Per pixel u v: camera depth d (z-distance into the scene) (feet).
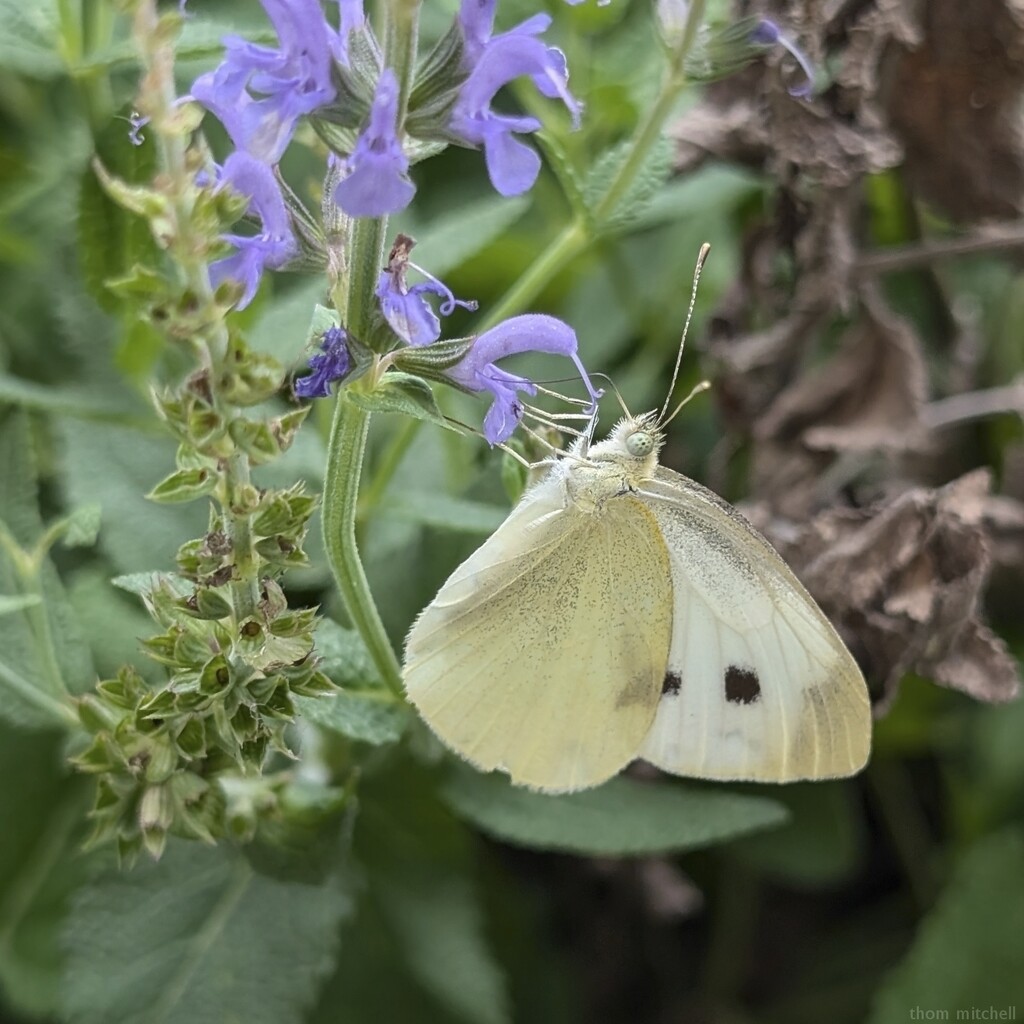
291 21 0.43
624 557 0.52
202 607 0.46
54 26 0.55
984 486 0.55
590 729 0.54
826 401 0.59
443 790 0.55
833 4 0.55
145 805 0.48
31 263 0.62
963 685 0.56
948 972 0.58
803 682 0.53
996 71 0.57
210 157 0.44
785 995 0.63
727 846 0.60
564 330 0.48
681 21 0.53
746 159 0.58
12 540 0.51
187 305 0.42
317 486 0.57
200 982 0.53
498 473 0.58
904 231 0.63
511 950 0.60
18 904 0.58
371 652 0.52
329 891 0.54
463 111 0.45
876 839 0.64
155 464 0.57
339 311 0.46
